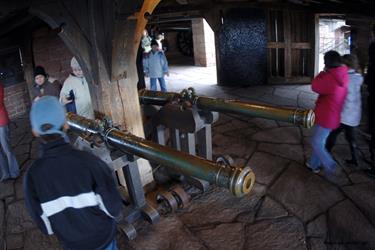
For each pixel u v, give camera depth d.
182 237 3.05
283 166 4.06
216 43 7.79
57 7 2.82
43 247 3.11
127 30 2.99
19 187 4.08
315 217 3.16
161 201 3.45
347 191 3.46
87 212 1.77
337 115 3.43
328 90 3.33
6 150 4.12
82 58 3.09
